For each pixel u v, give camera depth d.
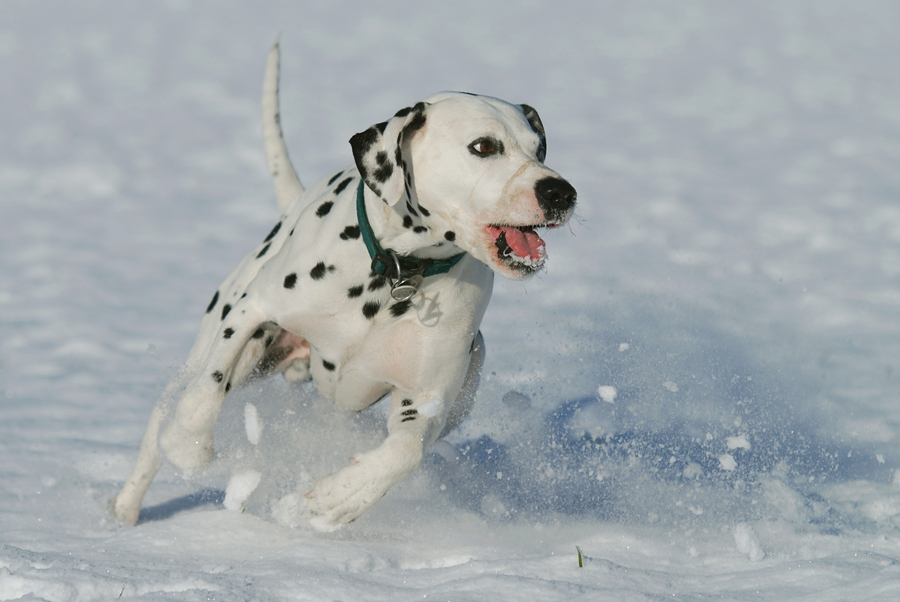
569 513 7.12
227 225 19.91
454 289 6.89
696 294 14.52
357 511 6.32
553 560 5.64
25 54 41.84
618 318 12.85
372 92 36.12
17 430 8.95
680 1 70.25
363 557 5.87
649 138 29.64
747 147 28.72
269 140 8.98
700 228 19.34
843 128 31.64
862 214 21.00
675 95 37.56
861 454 8.55
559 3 68.06
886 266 17.11
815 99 37.09
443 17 60.00
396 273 6.72
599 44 50.84
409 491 7.56
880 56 48.09
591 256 16.86
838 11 66.00
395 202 6.18
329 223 6.92
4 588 5.21
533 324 12.73
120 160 25.44
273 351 7.82
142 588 5.18
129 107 32.72
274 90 8.99
